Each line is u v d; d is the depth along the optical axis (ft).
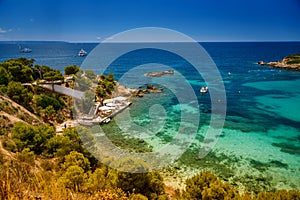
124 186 60.80
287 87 284.00
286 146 126.72
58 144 96.17
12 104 134.62
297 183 93.25
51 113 147.13
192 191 65.16
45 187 25.77
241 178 96.12
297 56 489.67
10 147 89.97
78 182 56.75
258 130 149.69
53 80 177.47
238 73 392.47
